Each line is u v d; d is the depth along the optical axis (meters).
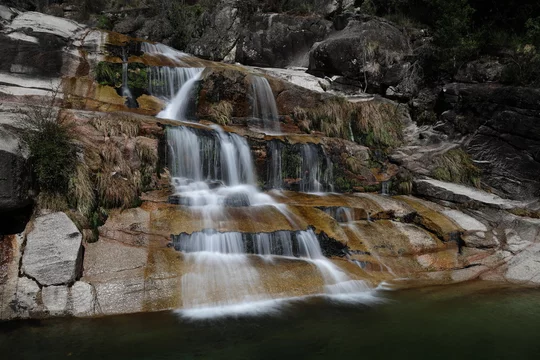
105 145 10.22
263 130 14.24
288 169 13.08
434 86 16.75
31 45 12.83
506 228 11.76
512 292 9.53
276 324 7.60
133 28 21.08
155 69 14.20
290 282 8.84
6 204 7.90
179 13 21.48
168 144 11.30
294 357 6.61
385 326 7.73
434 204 12.90
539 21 16.06
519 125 14.05
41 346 6.69
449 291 9.46
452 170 14.23
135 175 10.26
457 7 17.41
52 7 22.70
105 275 8.12
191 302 8.01
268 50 19.39
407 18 20.12
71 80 13.05
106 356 6.46
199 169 11.80
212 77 13.77
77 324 7.33
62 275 7.74
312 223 10.23
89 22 21.39
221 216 9.82
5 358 6.36
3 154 7.89
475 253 10.97
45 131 9.17
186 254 8.96
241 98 14.30
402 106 16.95
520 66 15.04
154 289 8.06
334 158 13.83
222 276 8.57
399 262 10.30
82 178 9.26
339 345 7.01
